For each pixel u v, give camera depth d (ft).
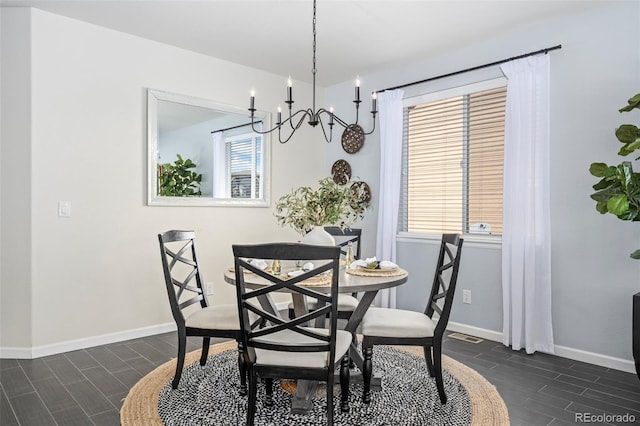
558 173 10.53
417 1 9.62
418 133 13.97
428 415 7.34
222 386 8.47
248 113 14.30
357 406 7.63
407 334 7.77
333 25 10.98
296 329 6.29
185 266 12.87
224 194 13.76
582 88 10.16
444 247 9.11
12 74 10.11
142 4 9.91
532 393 8.30
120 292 11.56
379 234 14.19
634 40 9.44
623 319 9.57
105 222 11.30
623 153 8.20
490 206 12.19
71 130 10.74
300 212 8.54
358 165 15.56
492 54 11.82
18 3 9.89
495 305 11.81
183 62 12.73
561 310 10.48
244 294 6.32
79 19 10.75
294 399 7.35
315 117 8.92
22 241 10.14
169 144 12.48
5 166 10.11
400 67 14.15
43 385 8.57
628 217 7.87
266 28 11.19
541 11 10.16
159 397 7.96
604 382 8.87
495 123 12.05
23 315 10.17
